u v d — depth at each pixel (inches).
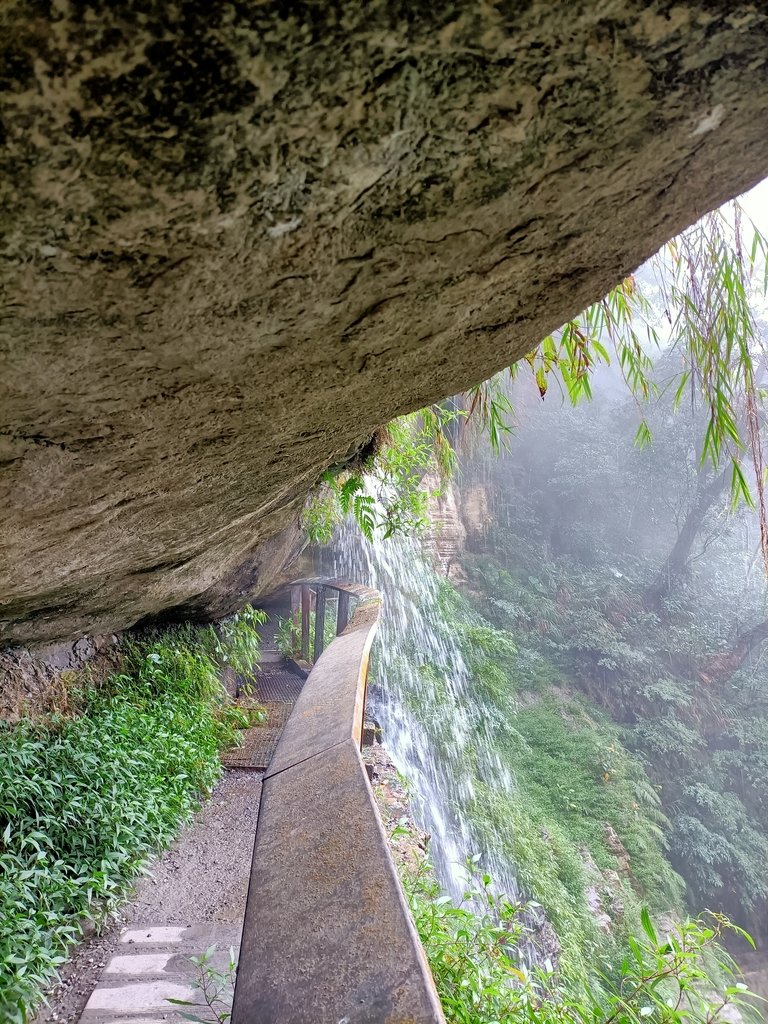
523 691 467.5
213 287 31.7
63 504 55.3
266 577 242.2
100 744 128.8
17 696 125.6
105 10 19.7
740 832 432.1
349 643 111.5
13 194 24.0
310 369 43.9
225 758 184.1
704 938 71.3
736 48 26.1
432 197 30.3
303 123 24.8
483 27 23.3
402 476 188.4
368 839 42.5
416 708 328.2
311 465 86.5
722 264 78.2
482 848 270.8
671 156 31.9
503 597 540.4
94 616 136.6
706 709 522.9
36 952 86.3
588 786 389.1
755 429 76.8
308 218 29.2
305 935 34.9
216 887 120.0
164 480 60.1
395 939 32.6
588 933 266.1
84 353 34.4
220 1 20.4
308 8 21.3
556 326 50.3
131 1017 82.9
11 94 21.0
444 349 47.6
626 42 25.0
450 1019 66.7
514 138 28.2
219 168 25.4
